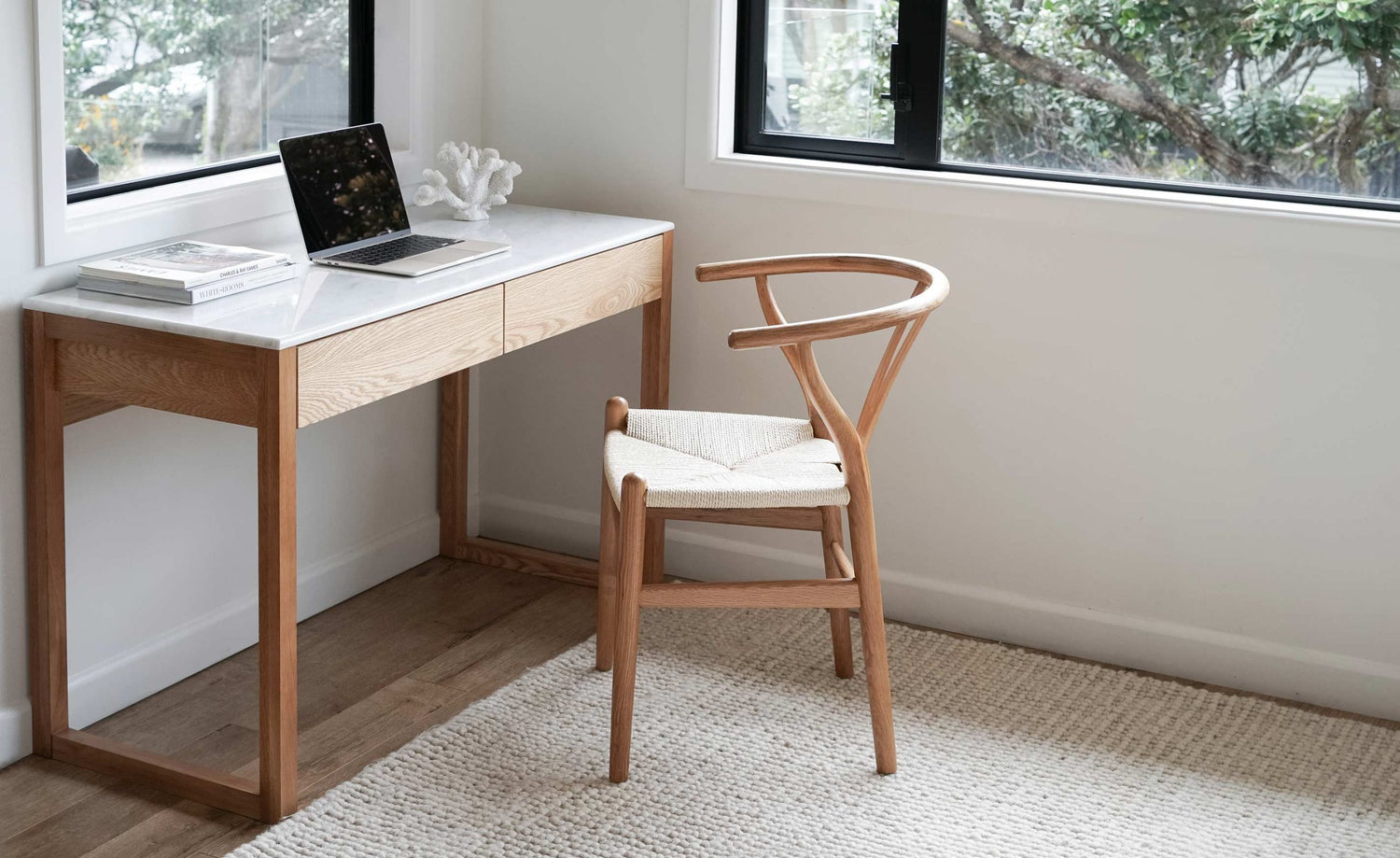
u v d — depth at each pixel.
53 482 2.27
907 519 3.03
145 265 2.26
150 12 2.63
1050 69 2.90
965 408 2.92
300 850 2.12
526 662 2.81
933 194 2.85
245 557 2.82
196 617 2.72
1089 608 2.90
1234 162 2.80
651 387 3.05
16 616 2.33
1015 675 2.79
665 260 2.98
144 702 2.60
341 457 3.03
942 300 2.32
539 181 3.24
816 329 2.16
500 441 3.40
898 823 2.23
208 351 2.07
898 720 2.58
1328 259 2.58
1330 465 2.66
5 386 2.23
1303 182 2.75
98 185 2.54
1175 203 2.66
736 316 3.09
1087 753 2.48
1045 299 2.81
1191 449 2.75
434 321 2.31
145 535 2.57
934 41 2.91
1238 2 2.73
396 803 2.25
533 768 2.36
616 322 3.21
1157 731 2.57
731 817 2.23
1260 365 2.67
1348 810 2.32
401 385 2.26
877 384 2.33
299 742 2.46
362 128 2.76
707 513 2.47
